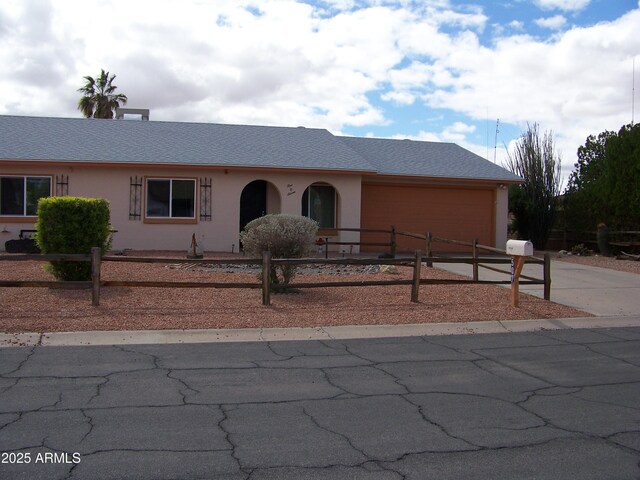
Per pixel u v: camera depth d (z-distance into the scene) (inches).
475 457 198.7
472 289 555.8
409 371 302.7
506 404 254.1
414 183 943.0
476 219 976.3
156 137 903.7
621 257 882.1
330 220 902.4
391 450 203.0
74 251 495.8
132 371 291.1
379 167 929.5
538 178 1070.4
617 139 944.9
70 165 785.6
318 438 212.4
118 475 180.4
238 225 837.8
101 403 244.1
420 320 425.7
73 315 401.1
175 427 219.8
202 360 315.6
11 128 884.0
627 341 384.2
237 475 182.1
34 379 274.7
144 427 219.0
